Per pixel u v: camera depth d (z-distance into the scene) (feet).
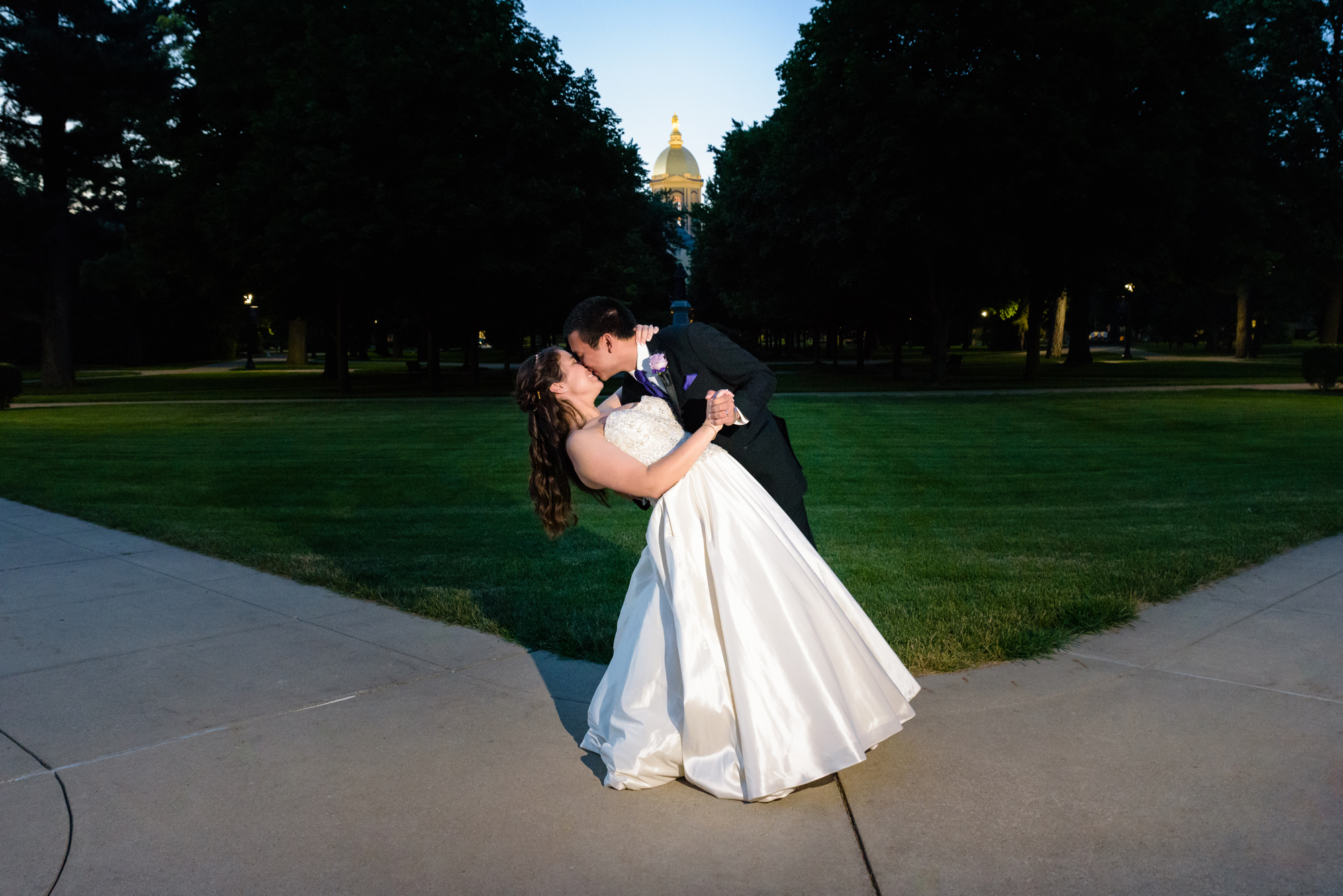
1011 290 91.20
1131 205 70.44
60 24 99.50
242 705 11.58
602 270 83.76
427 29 74.23
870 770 9.38
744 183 93.30
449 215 70.23
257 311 158.30
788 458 10.73
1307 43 108.99
